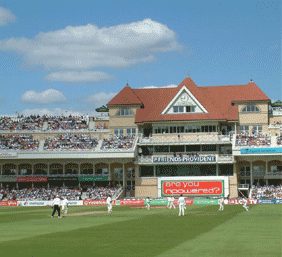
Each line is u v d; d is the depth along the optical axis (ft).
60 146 346.33
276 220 150.10
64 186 345.51
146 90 383.45
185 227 126.41
